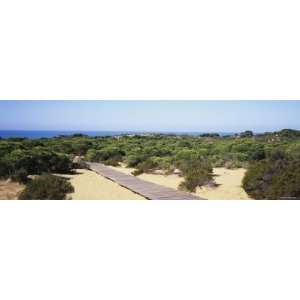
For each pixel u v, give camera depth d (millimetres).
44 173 11914
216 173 13883
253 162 14016
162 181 12992
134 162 17219
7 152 13289
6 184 11688
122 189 11805
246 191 11180
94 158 18344
